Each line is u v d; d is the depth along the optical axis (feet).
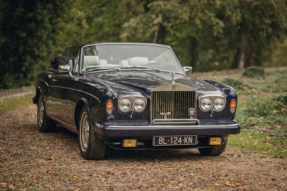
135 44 19.81
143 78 16.79
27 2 62.28
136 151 18.22
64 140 20.57
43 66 67.67
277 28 82.48
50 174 13.55
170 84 15.02
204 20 91.86
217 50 117.08
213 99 15.67
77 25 88.99
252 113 27.04
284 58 152.25
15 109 33.40
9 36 61.82
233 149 18.86
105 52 19.08
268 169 14.87
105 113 14.55
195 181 13.05
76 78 17.81
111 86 15.15
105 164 15.35
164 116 15.03
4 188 11.93
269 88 45.03
